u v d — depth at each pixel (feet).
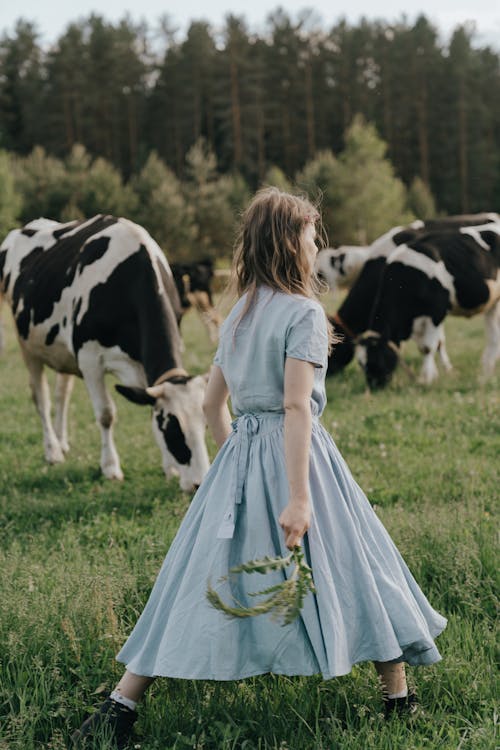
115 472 22.25
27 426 29.35
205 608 8.64
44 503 19.34
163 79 215.72
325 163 168.14
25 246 26.66
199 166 179.11
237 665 8.54
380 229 163.94
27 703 9.77
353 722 9.34
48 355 24.75
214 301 61.16
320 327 8.76
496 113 221.05
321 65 211.82
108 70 210.59
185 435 20.11
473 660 10.29
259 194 9.30
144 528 16.44
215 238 172.65
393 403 29.25
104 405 22.53
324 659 8.46
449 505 16.61
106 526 17.06
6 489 21.09
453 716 9.33
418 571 12.77
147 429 28.12
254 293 9.07
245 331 9.05
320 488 8.88
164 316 22.03
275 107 202.18
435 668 10.14
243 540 8.80
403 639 8.83
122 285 22.29
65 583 12.17
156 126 216.54
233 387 9.27
